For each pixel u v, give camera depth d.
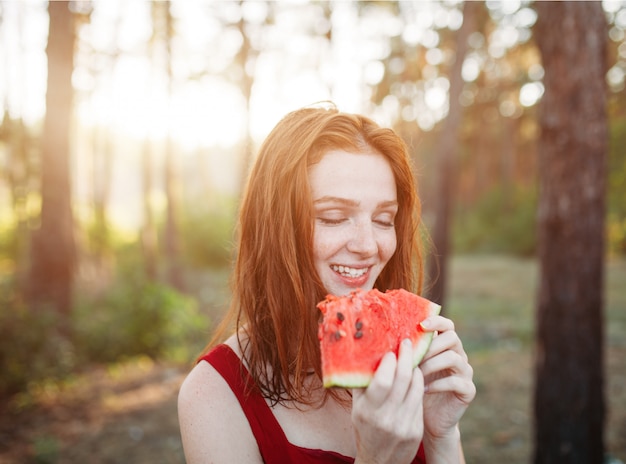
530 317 13.13
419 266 2.11
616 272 19.25
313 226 1.63
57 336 8.02
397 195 1.86
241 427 1.62
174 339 9.73
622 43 14.40
